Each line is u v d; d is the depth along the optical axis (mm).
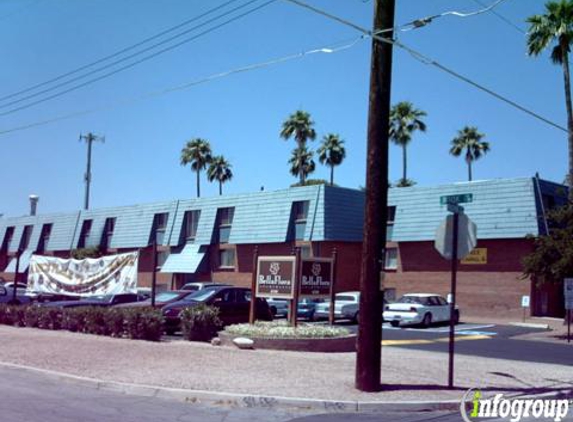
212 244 42969
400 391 11555
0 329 21703
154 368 13406
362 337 11586
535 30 32344
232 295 22734
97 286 23891
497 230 32062
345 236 37188
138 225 48469
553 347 22016
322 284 19391
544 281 25578
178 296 23719
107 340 18172
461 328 28688
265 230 39312
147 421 9000
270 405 10562
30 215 59938
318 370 13648
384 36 11992
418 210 35406
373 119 11922
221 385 11594
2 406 9625
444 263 34438
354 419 9727
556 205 31594
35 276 26422
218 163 70688
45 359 14562
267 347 17234
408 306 28750
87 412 9445
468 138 61969
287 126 62094
